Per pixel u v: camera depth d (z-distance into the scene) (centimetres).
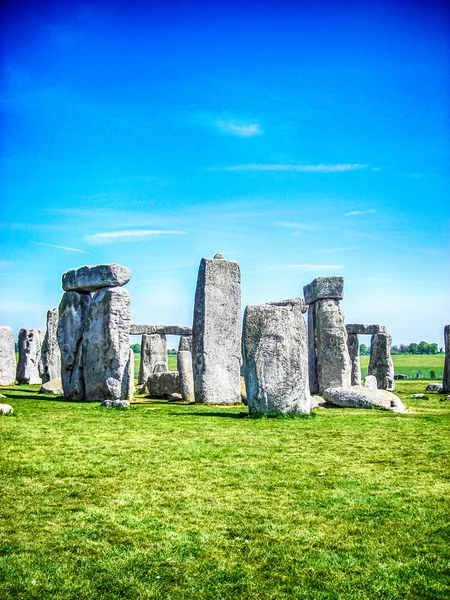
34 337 3036
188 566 564
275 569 559
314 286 2219
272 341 1405
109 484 800
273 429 1213
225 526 657
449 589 522
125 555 586
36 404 1692
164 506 716
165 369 3125
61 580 536
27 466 880
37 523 660
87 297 2012
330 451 1004
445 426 1265
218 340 1803
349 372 2159
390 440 1102
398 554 589
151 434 1148
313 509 709
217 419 1357
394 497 751
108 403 1642
